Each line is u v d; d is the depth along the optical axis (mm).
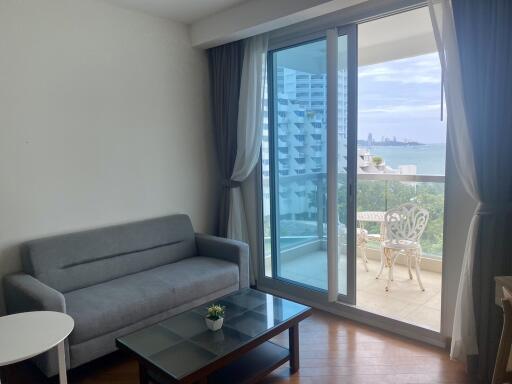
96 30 2973
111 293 2615
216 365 1883
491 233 2213
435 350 2633
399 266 4449
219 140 3787
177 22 3518
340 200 3182
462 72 2215
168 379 1777
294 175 3510
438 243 4207
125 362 2578
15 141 2619
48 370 2152
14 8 2562
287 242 3654
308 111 3316
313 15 2859
